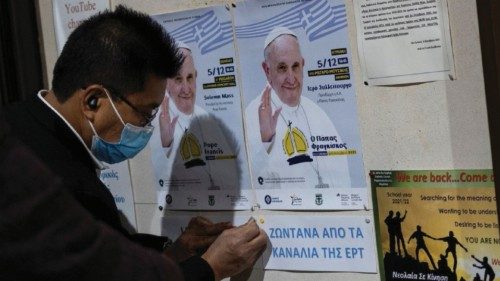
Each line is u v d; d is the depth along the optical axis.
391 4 1.67
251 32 1.88
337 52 1.77
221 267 1.84
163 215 2.12
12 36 2.25
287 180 1.89
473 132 1.64
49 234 1.09
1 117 1.10
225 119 1.96
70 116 1.80
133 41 1.76
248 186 1.95
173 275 1.24
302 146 1.85
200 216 2.04
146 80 1.77
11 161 1.08
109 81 1.76
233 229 1.89
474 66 1.61
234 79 1.93
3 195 1.06
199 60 1.97
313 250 1.88
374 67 1.72
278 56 1.85
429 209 1.71
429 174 1.70
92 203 1.72
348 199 1.81
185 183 2.06
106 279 1.14
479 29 1.57
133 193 2.17
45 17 2.24
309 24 1.79
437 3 1.62
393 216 1.76
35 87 2.26
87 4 2.16
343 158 1.80
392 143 1.74
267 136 1.90
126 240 1.22
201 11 1.95
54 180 1.12
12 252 1.06
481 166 1.64
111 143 1.83
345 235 1.83
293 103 1.85
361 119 1.76
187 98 2.01
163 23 2.02
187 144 2.04
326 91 1.80
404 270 1.76
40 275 1.08
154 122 2.08
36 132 1.75
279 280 1.95
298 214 1.89
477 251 1.66
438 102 1.67
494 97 1.56
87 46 1.78
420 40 1.66
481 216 1.65
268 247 1.95
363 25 1.72
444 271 1.71
